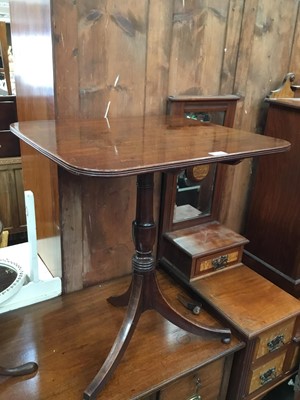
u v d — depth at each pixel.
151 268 1.09
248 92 1.59
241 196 1.79
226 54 1.45
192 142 0.97
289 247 1.62
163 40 1.29
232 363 1.26
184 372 1.09
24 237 2.46
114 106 1.27
